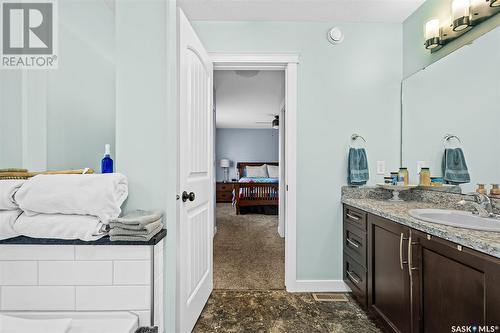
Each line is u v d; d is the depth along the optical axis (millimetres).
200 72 1812
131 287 1154
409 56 2178
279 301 2045
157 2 1357
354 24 2262
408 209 1628
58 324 1004
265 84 4027
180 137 1417
